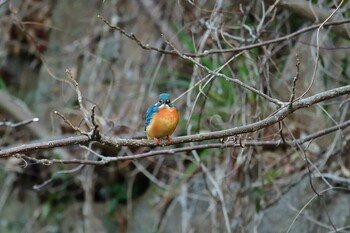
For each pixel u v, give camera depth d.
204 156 11.59
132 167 13.32
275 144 8.22
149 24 13.77
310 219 10.19
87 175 13.30
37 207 14.18
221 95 10.89
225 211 10.09
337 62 11.19
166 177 13.06
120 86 13.39
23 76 15.31
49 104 14.41
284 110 6.59
